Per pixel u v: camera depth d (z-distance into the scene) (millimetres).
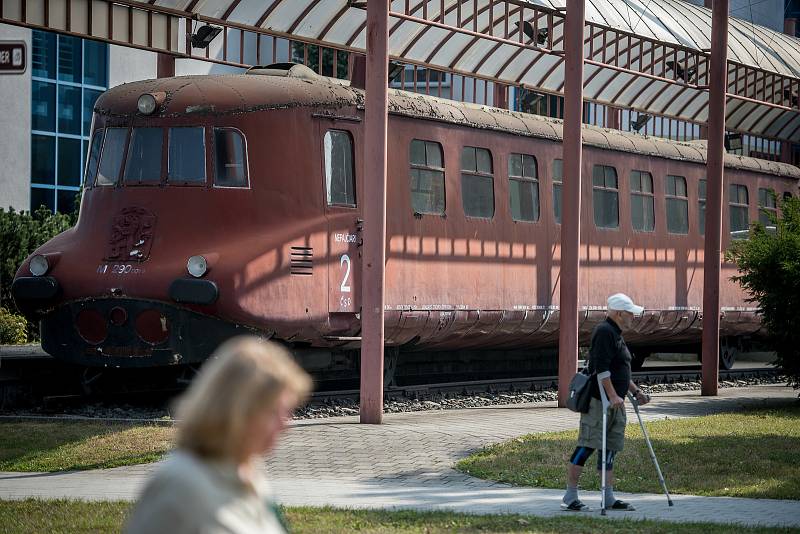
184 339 19141
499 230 25062
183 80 20609
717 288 27266
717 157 27188
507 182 25406
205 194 19781
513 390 26141
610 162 28562
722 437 18531
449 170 23797
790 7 63906
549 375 31016
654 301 30062
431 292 23188
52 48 39250
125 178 20062
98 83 40781
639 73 30422
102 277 19328
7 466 15109
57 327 19812
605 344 12664
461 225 24031
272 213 20109
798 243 24547
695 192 31828
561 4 27469
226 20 22828
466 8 26750
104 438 16578
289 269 20016
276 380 4324
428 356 26328
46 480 14227
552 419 20719
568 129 23141
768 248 24828
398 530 10969
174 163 19953
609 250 28422
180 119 20031
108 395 20734
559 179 27031
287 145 20438
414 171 22906
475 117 24703
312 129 20812
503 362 29453
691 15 35500
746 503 13445
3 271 30859
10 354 23141
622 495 13969
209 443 4258
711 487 14469
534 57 29703
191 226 19578
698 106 36750
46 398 19859
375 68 19500
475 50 28500
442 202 23656
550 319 26562
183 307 19078
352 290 21297
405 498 13312
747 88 38000
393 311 22203
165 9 21828
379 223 19500
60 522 11109
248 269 19297
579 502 12766
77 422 18078
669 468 15672
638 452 16766
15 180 38125
